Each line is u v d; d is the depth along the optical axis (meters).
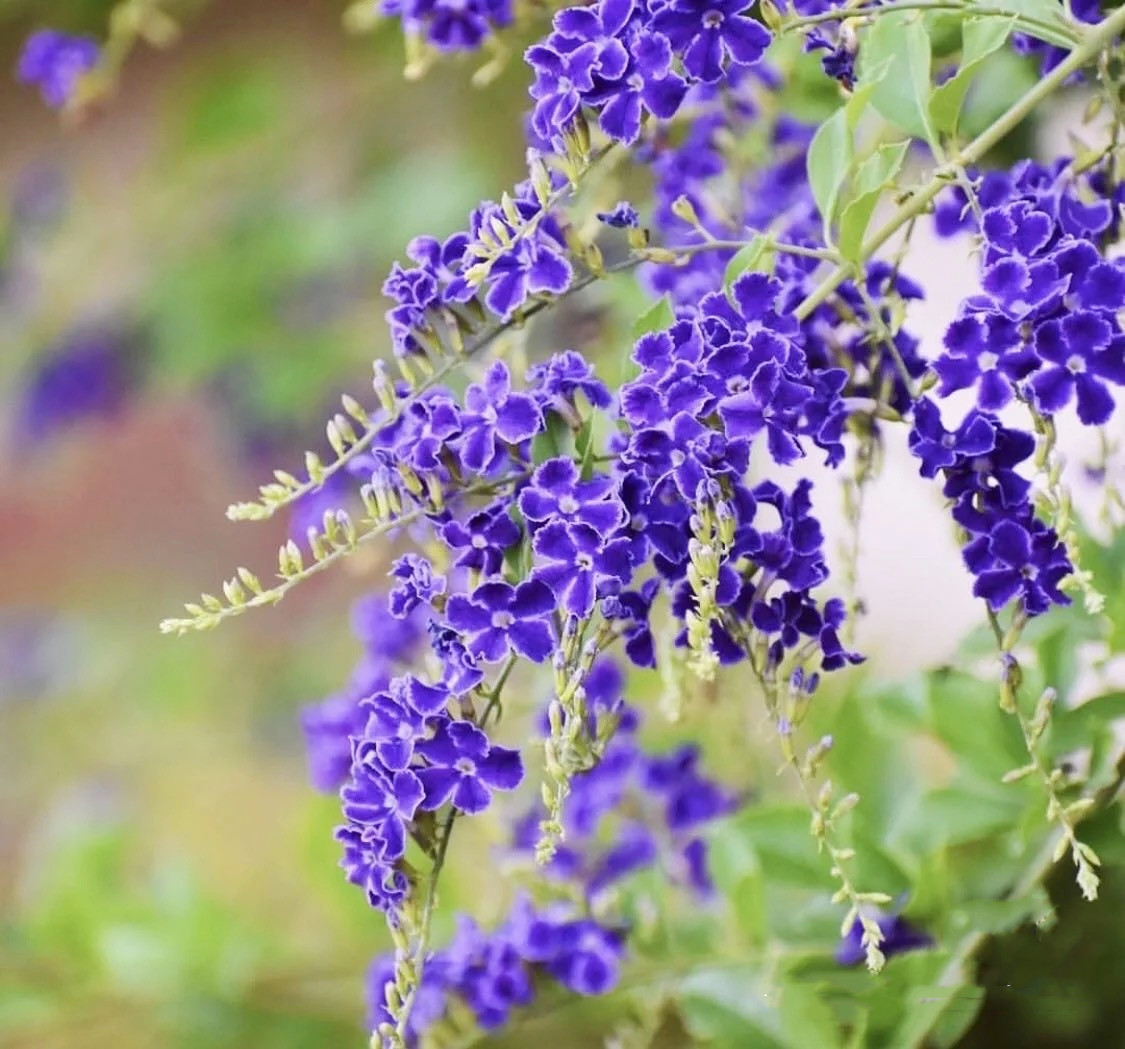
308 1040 0.87
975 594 0.66
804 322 0.69
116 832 0.99
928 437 0.66
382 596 0.77
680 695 0.70
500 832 0.78
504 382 0.67
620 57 0.67
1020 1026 0.73
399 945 0.67
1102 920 0.73
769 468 0.80
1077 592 0.72
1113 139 0.69
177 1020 0.86
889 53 0.70
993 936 0.72
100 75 0.93
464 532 0.67
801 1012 0.73
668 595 0.68
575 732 0.66
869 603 0.85
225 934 0.91
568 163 0.67
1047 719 0.67
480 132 1.16
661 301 0.68
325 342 1.43
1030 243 0.65
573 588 0.65
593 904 0.76
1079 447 0.76
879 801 0.75
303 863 0.89
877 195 0.68
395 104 1.24
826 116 0.76
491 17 0.73
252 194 1.42
